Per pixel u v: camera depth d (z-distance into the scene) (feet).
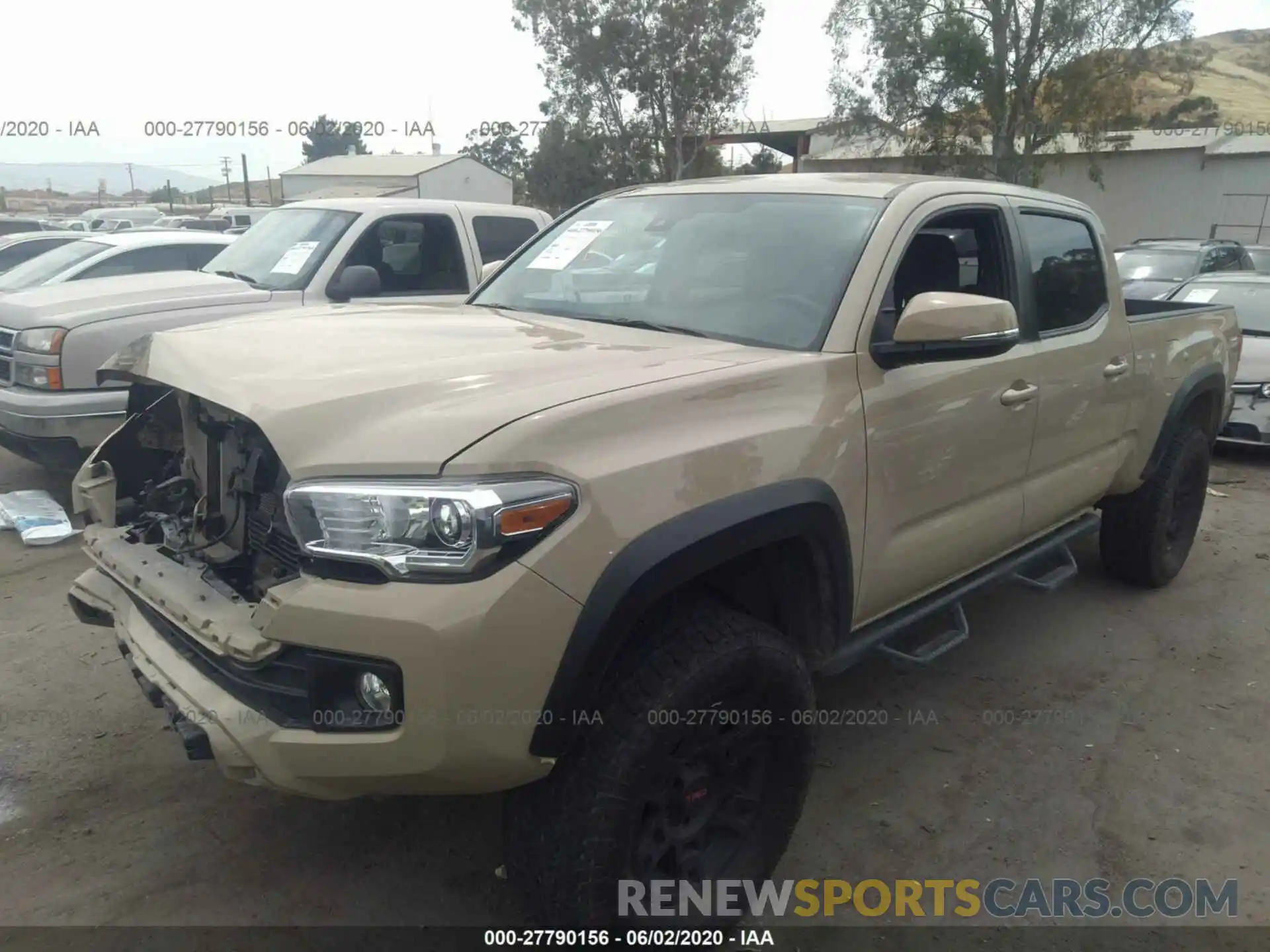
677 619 7.51
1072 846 9.91
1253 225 102.83
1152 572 16.20
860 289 9.25
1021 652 14.32
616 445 6.91
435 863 9.30
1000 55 91.56
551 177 125.18
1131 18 90.07
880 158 107.86
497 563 6.29
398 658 6.17
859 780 10.98
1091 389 12.55
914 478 9.57
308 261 21.62
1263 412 26.25
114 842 9.44
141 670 7.84
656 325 9.93
